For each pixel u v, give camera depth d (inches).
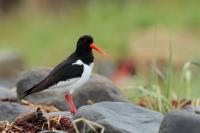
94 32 1293.1
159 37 1251.8
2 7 1550.2
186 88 531.8
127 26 1331.2
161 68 819.4
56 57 1205.7
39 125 380.8
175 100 494.0
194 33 1279.5
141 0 1487.5
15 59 1015.0
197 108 453.4
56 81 418.0
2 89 491.5
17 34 1390.3
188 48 1176.2
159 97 468.1
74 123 362.6
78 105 456.8
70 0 1546.5
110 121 362.6
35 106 456.1
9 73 995.9
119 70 977.5
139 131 363.9
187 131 337.4
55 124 383.6
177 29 1300.4
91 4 1471.5
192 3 1456.7
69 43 1251.2
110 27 1327.5
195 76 727.1
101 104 383.2
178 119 340.8
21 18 1493.6
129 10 1419.8
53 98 466.3
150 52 1160.8
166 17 1382.9
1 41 1350.9
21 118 381.7
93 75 471.5
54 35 1317.7
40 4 1553.9
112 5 1460.4
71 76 421.1
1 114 404.8
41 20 1475.1
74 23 1422.2
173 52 1149.1
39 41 1298.0
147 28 1326.3
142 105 489.4
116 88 466.3
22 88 476.4
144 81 597.3
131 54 1160.2
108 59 1114.1
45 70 483.8
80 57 431.5
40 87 416.2
